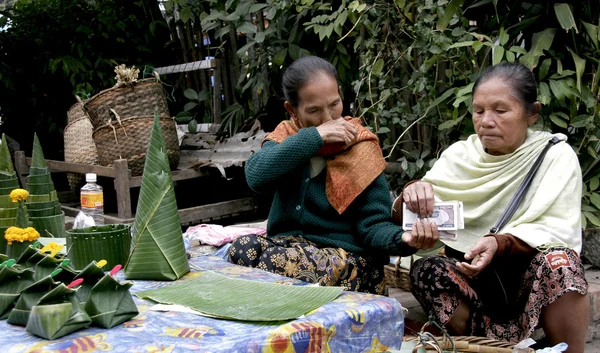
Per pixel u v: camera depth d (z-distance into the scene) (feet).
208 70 17.90
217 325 4.71
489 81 7.39
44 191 7.78
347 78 14.56
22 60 18.67
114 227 6.74
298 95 7.50
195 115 17.58
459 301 7.22
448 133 12.00
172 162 14.52
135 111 14.06
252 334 4.46
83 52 18.48
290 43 14.62
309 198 7.82
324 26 13.03
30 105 19.03
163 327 4.67
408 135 12.69
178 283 5.87
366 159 7.59
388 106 12.94
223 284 5.78
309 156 7.25
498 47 10.37
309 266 7.30
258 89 15.15
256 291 5.49
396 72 12.99
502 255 6.98
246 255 7.56
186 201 16.01
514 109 7.30
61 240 7.25
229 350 4.25
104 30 18.35
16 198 6.89
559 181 7.25
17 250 6.12
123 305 4.79
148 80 14.35
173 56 19.15
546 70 10.79
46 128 19.38
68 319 4.52
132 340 4.40
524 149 7.54
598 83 10.95
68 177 15.75
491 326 7.36
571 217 7.19
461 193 7.81
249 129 15.30
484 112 7.45
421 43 11.47
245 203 14.89
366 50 13.21
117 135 13.78
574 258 6.88
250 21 15.56
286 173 7.34
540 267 6.88
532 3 11.31
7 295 4.98
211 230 11.51
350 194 7.48
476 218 7.74
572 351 6.97
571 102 10.78
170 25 18.56
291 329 4.57
